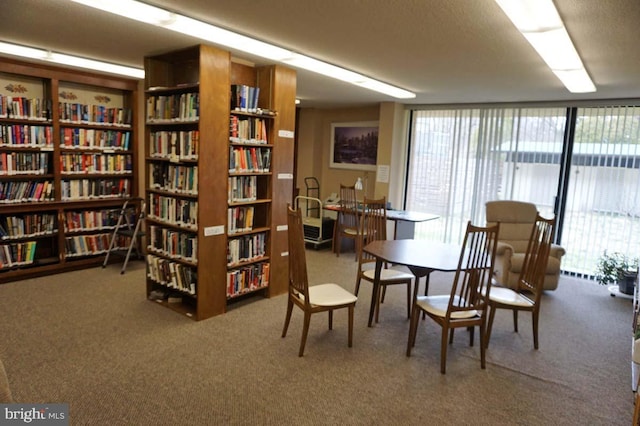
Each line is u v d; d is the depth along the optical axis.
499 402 2.63
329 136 8.12
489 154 6.27
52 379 2.65
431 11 2.53
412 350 3.29
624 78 4.06
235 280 3.96
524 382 2.88
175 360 2.96
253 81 4.13
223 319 3.72
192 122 3.55
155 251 4.06
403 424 2.37
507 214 5.39
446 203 6.74
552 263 4.78
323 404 2.52
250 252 4.10
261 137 4.03
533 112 5.90
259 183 4.27
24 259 4.67
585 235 5.66
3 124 4.46
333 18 2.74
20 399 2.43
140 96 5.52
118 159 5.47
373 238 4.49
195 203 3.63
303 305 3.13
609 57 3.31
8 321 3.50
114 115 5.39
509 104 6.02
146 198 4.10
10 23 3.06
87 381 2.64
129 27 3.09
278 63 4.09
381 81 4.89
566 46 2.99
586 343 3.57
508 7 2.30
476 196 6.44
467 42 3.14
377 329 3.67
